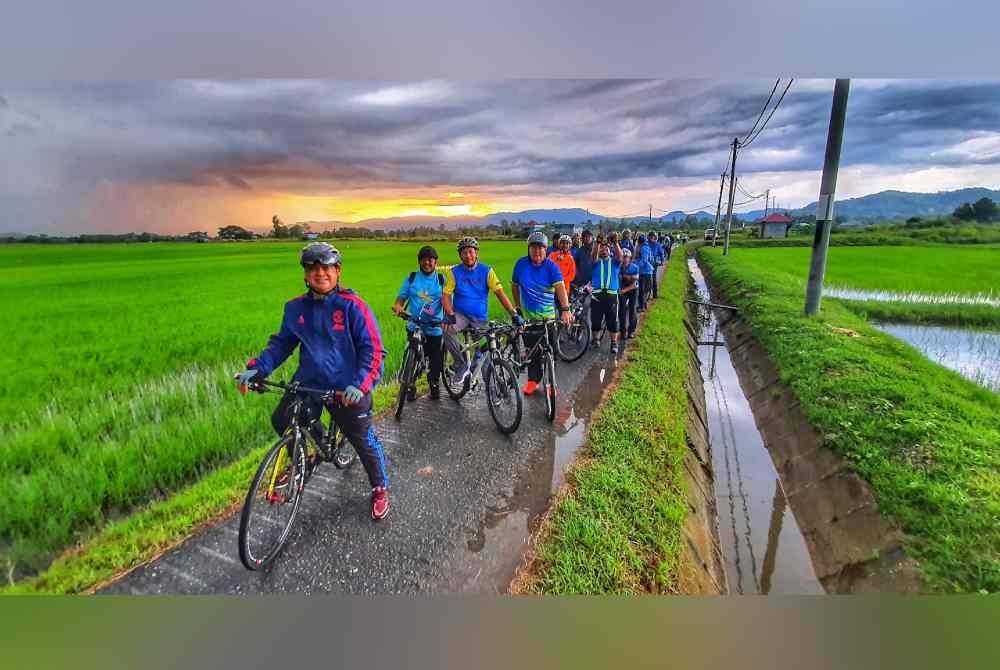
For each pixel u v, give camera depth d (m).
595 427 3.81
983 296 11.89
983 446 3.37
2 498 2.65
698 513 3.31
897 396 4.32
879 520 2.94
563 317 4.09
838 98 7.51
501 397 3.81
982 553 2.44
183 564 2.32
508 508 2.81
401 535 2.57
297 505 2.55
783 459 4.48
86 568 2.26
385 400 4.38
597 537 2.49
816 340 6.51
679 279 16.22
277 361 2.46
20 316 7.63
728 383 7.18
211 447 3.40
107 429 3.71
